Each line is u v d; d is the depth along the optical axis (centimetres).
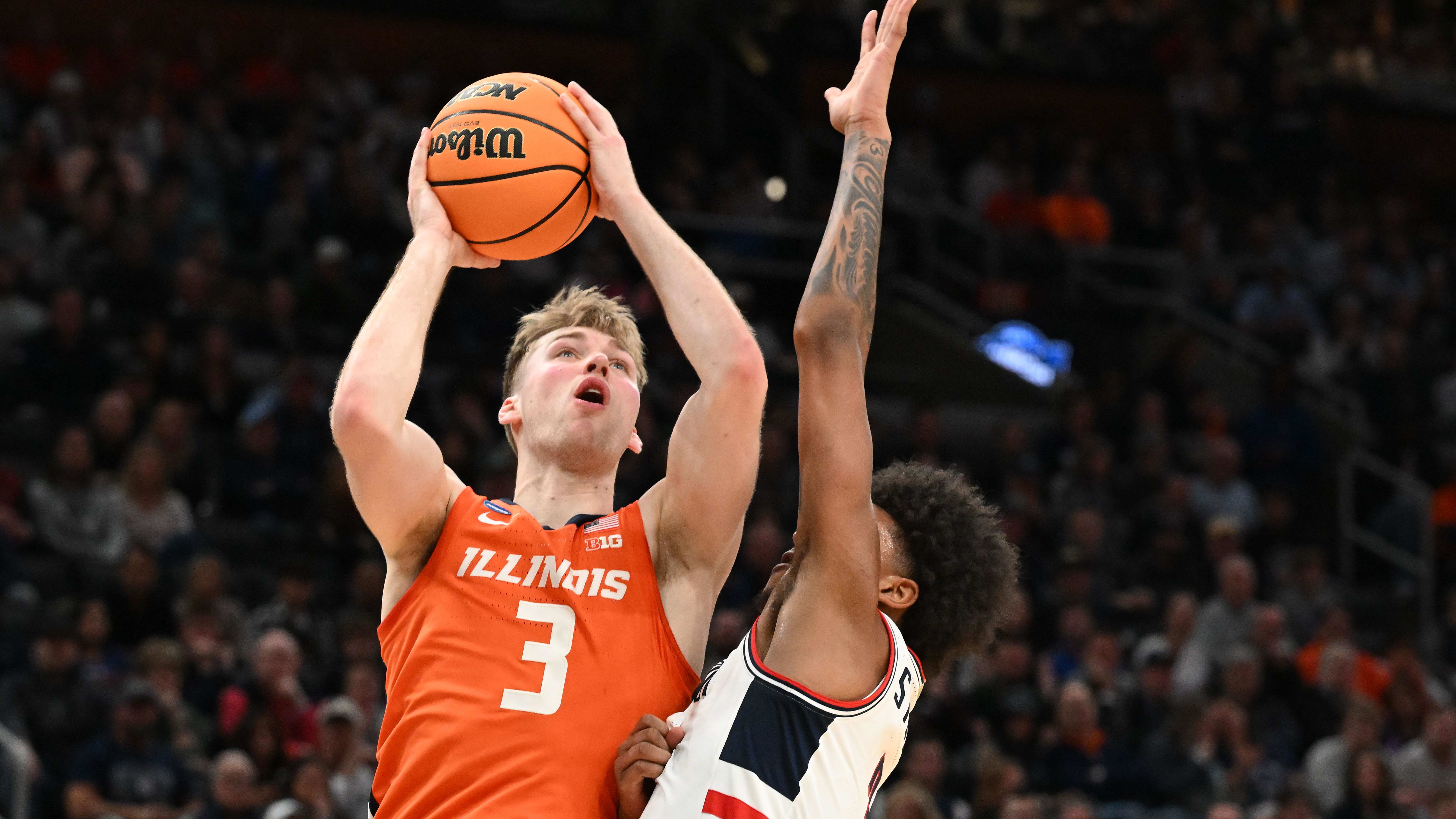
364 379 366
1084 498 1450
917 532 379
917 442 1499
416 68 1830
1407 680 1284
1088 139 2230
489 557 373
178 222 1473
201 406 1278
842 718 345
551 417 397
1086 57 2202
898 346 1827
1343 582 1563
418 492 374
